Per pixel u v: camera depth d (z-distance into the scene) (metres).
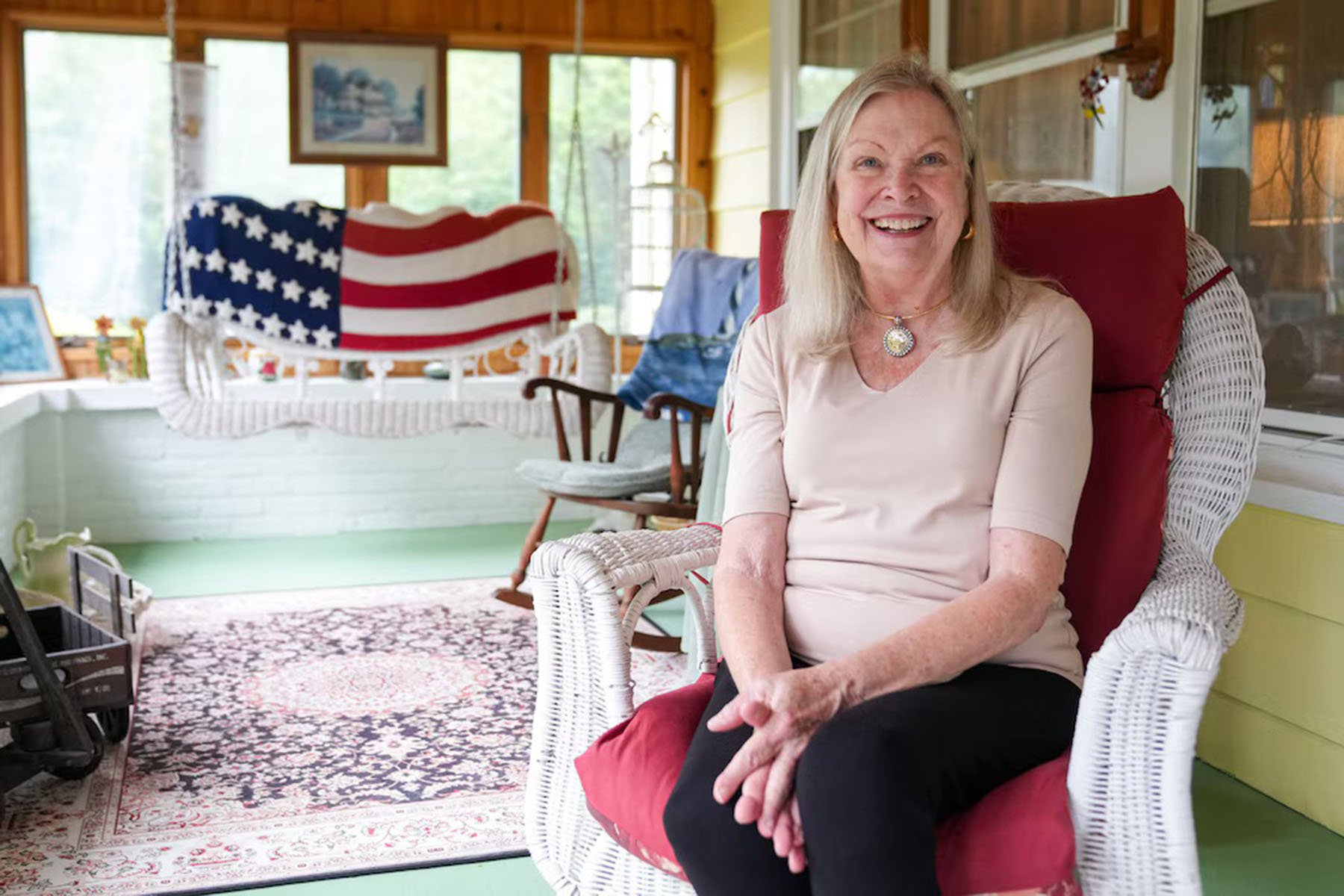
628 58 5.66
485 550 4.88
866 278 1.75
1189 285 1.88
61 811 2.53
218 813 2.52
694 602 1.98
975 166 1.74
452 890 2.24
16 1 4.96
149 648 3.57
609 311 5.75
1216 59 2.84
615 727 1.67
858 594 1.66
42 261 5.15
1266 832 2.45
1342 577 2.38
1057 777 1.44
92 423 4.90
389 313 4.52
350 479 5.20
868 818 1.32
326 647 3.60
